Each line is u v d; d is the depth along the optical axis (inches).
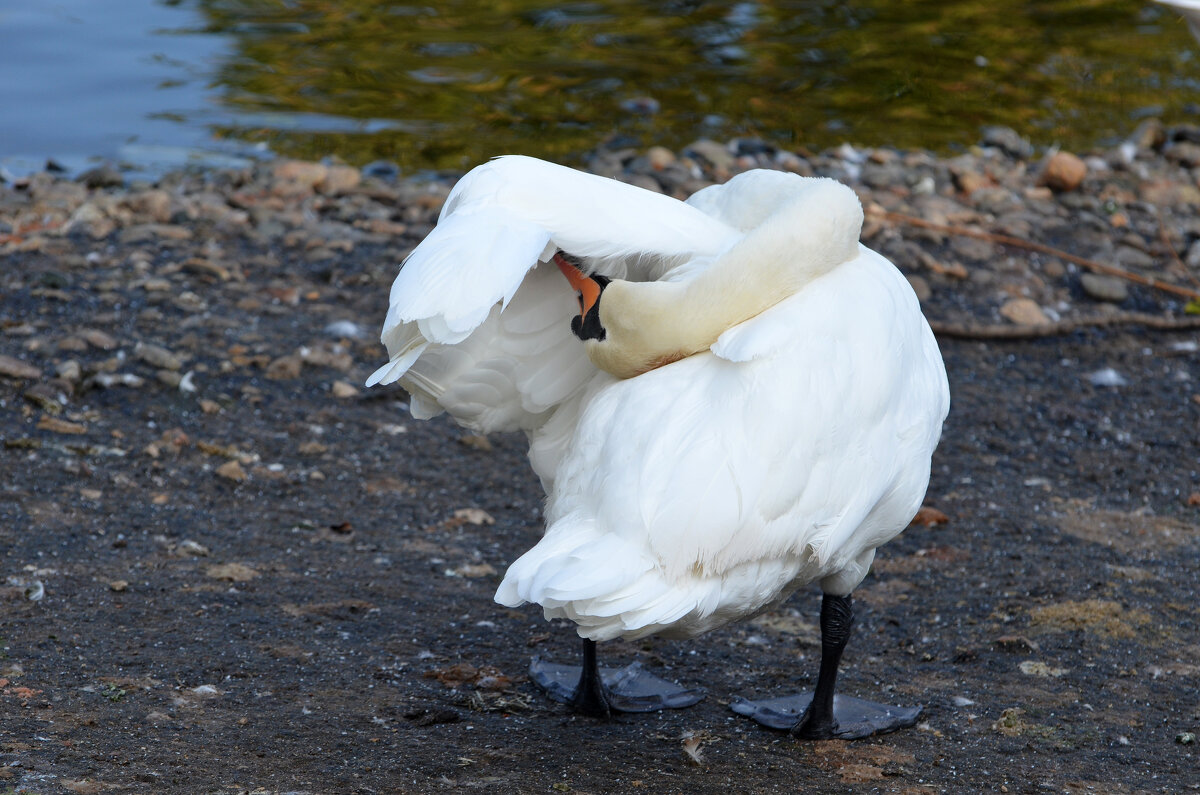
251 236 681.6
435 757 299.1
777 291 282.2
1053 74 1075.9
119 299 591.5
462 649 367.9
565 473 289.1
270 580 395.9
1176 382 597.6
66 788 260.2
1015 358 615.5
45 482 440.8
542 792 284.5
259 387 535.5
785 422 269.1
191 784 269.7
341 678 339.9
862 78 1047.6
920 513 469.7
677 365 285.7
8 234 660.7
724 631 395.2
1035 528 466.3
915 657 378.3
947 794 297.1
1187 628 394.0
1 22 1104.8
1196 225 749.9
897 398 293.3
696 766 306.3
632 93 992.2
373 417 529.3
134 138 868.0
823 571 298.0
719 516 263.9
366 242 690.8
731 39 1132.5
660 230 291.9
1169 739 329.7
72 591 371.9
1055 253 703.7
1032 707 346.0
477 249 265.1
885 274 302.4
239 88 977.5
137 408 504.7
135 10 1166.3
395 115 933.8
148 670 330.3
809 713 326.0
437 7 1200.8
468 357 312.7
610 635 265.9
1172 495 499.8
